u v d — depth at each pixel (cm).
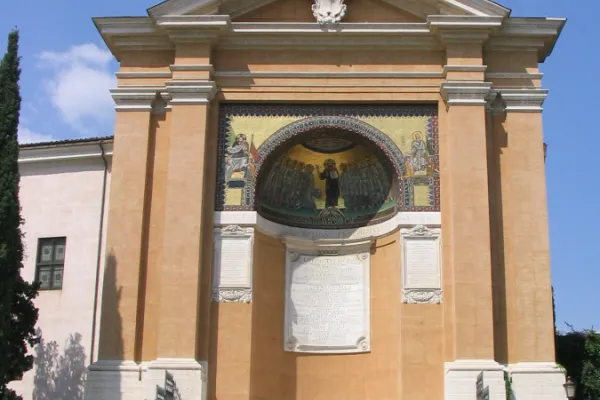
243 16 2859
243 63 2822
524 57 2808
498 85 2781
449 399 2470
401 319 2605
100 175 3222
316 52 2823
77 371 3031
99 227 3167
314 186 2958
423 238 2656
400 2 2830
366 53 2817
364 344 2789
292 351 2797
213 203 2714
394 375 2678
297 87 2789
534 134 2739
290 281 2855
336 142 2889
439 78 2786
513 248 2647
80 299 3106
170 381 2494
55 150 3266
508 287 2623
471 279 2572
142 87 2819
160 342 2558
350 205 2927
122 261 2678
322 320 2838
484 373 2478
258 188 2783
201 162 2708
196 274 2612
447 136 2723
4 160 2455
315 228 2916
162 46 2856
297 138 2784
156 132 2811
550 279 2617
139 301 2656
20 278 2555
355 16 2842
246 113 2794
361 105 2786
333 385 2781
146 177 2759
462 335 2528
